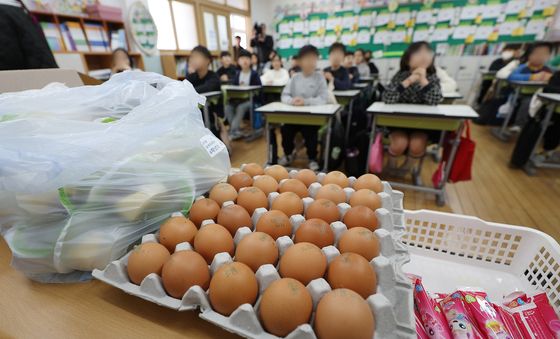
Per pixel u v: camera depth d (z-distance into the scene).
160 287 0.40
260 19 6.51
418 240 0.93
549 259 0.72
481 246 0.85
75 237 0.44
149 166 0.48
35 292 0.48
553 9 4.56
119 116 0.57
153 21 3.87
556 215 1.78
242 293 0.37
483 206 1.90
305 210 0.60
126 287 0.42
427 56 1.90
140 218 0.50
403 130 2.07
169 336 0.39
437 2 5.10
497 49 5.02
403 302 0.41
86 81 1.04
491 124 3.97
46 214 0.44
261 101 3.94
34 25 1.78
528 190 2.10
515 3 4.72
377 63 5.81
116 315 0.43
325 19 6.01
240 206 0.56
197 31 4.86
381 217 0.56
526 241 0.79
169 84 0.59
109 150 0.43
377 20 5.60
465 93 5.37
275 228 0.51
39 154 0.39
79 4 2.94
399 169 2.44
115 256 0.47
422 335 0.55
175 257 0.41
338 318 0.32
